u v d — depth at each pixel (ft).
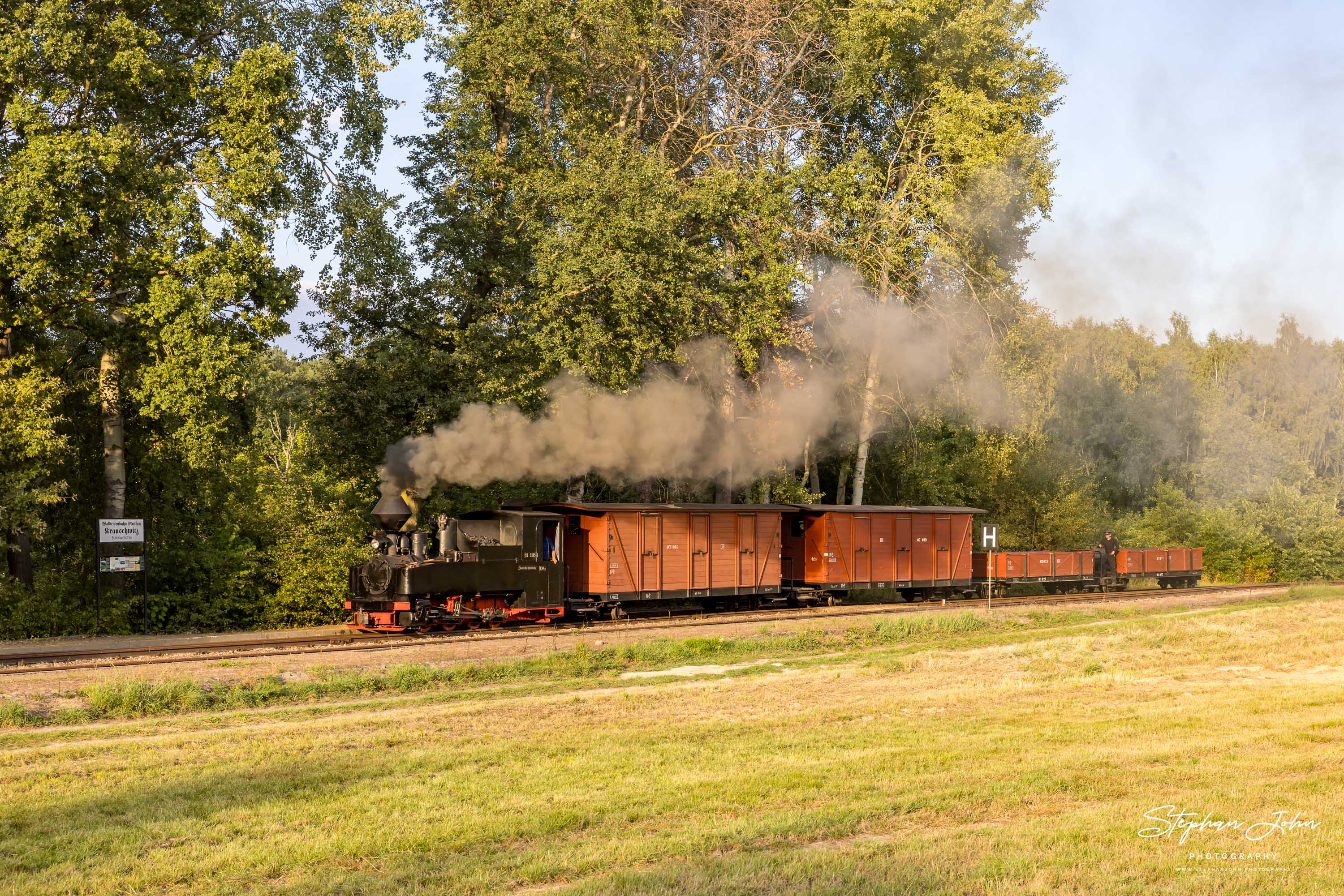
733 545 92.79
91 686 46.65
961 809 27.50
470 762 34.30
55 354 89.25
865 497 153.07
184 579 88.79
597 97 107.55
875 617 85.76
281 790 30.30
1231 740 35.50
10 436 73.20
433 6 94.84
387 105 89.15
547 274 85.61
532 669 57.77
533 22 90.27
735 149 111.55
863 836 25.55
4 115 71.97
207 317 72.28
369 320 91.91
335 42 85.71
